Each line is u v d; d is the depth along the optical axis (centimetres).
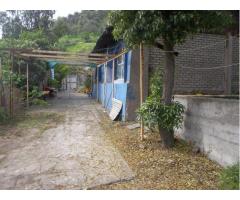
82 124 986
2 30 3378
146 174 495
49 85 2492
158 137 728
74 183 457
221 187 418
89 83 3042
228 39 1036
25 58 1425
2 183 457
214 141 550
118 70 1204
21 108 1393
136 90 969
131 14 558
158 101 631
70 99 2159
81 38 4041
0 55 1294
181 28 550
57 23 4166
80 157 591
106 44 1286
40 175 491
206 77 1027
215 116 546
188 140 661
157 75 856
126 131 826
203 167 524
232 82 1052
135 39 566
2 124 967
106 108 1441
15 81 1305
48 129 895
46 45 1920
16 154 614
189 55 1008
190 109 653
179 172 502
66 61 1717
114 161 563
